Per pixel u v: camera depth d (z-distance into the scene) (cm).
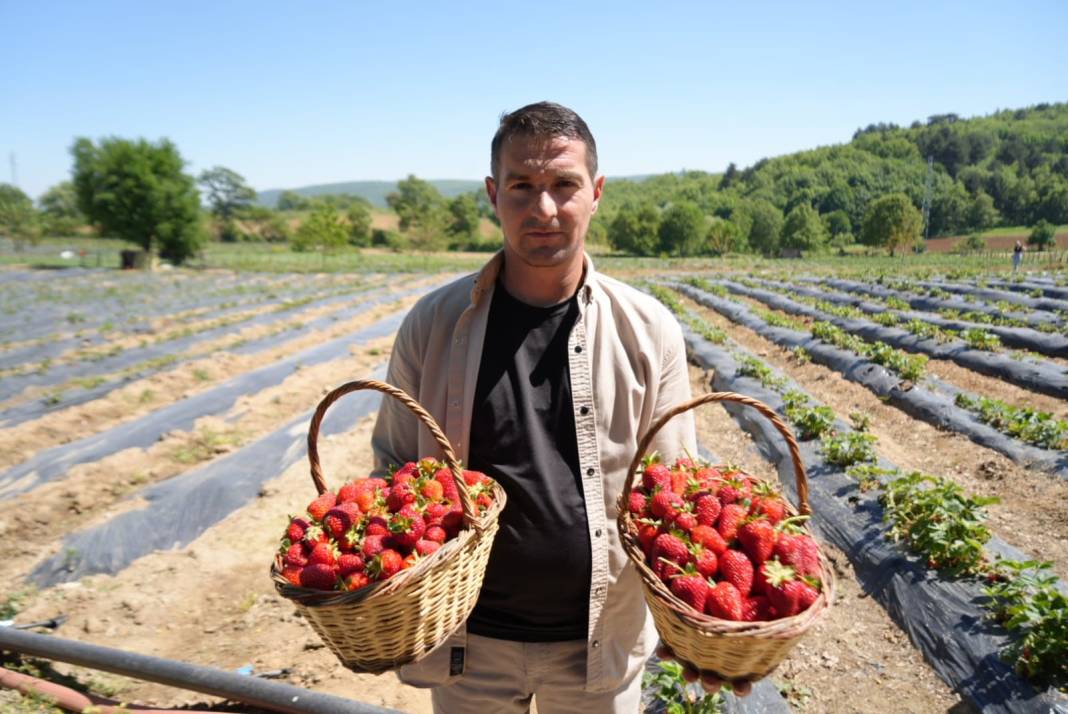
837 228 10881
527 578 204
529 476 204
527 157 185
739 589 176
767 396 1098
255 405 1028
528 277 205
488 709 217
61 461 759
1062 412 957
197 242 4591
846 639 481
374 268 4869
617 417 211
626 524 198
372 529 195
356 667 186
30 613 498
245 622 496
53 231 8406
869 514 624
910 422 970
